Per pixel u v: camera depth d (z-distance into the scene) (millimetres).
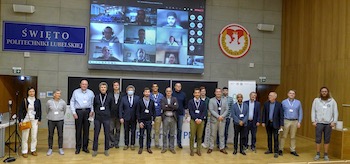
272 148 7383
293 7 10281
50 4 9562
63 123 6500
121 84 9906
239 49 10695
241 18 10742
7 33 9289
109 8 9742
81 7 9758
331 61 8367
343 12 7973
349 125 7617
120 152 6723
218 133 7211
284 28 10852
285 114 6902
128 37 9852
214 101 6891
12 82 10430
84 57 9766
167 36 10086
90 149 6922
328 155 6891
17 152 6379
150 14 9984
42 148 6934
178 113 7430
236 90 8305
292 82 10211
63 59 9656
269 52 10945
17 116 6355
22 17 9383
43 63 9539
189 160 6168
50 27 9547
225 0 10633
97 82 9812
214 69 10508
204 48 10359
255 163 6055
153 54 9992
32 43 9445
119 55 9789
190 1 10258
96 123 6375
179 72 10180
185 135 7562
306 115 9367
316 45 9016
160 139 7477
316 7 9062
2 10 9273
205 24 10422
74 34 9695
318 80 8867
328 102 6434
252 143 7242
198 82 10383
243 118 6781
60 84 9641
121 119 6766
